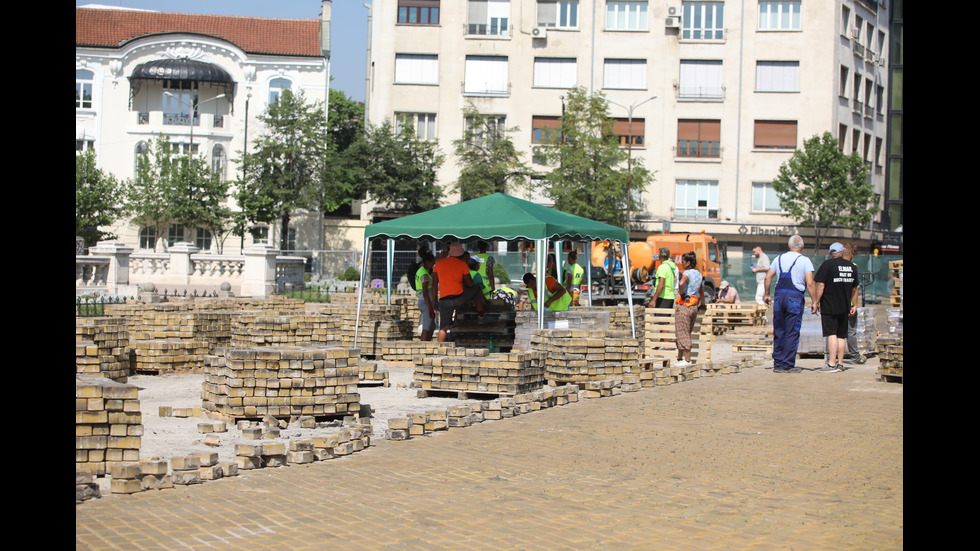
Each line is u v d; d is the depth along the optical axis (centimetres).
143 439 860
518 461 795
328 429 939
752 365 1588
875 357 1777
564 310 1673
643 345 1775
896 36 6147
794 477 733
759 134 5175
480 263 1698
